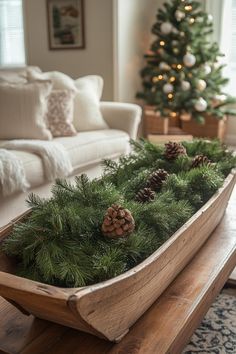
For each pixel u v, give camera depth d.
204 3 4.51
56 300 0.71
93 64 4.36
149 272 0.88
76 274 0.84
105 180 1.38
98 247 0.94
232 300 1.57
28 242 0.93
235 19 4.49
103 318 0.79
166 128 4.29
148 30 4.65
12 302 0.90
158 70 4.16
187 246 1.09
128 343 0.85
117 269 0.86
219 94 4.20
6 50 5.10
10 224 1.05
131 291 0.83
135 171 1.50
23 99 2.66
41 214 0.97
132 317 0.88
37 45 4.64
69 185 1.16
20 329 0.91
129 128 3.09
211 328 1.39
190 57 3.88
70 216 0.95
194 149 1.69
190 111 4.02
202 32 4.04
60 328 0.91
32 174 2.26
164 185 1.29
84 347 0.85
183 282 1.08
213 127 4.34
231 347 1.30
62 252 0.89
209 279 1.09
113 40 4.14
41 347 0.85
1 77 2.89
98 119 3.08
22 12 4.60
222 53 4.26
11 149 2.36
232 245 1.31
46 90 2.75
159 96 4.11
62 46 4.49
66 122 2.84
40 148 2.35
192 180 1.34
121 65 4.23
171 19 3.99
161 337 0.87
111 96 4.35
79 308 0.71
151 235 1.02
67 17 4.36
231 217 1.57
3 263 0.95
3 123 2.66
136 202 1.16
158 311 0.95
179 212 1.13
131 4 4.21
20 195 2.23
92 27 4.26
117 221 0.95
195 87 3.97
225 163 1.56
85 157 2.66
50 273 0.86
